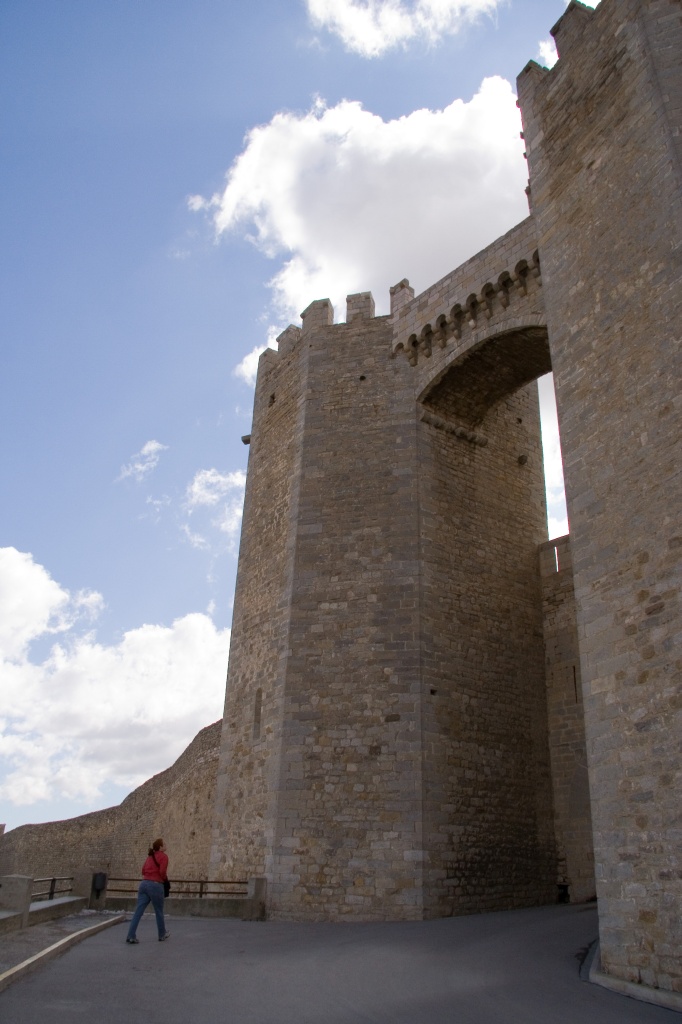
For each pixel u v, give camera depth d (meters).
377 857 16.48
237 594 22.80
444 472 20.66
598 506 12.03
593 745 11.13
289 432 22.75
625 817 10.33
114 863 41.34
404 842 16.45
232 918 16.53
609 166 13.47
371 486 20.27
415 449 20.28
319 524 20.27
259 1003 7.82
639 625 10.80
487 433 22.22
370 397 21.38
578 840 19.06
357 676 18.28
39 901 15.09
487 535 21.02
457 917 16.03
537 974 9.90
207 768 29.86
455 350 19.81
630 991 9.17
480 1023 7.34
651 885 9.70
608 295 12.83
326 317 23.45
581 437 12.70
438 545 19.64
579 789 19.39
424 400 20.69
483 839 17.59
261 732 19.28
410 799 16.80
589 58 14.59
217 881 17.83
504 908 17.39
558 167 14.84
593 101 14.25
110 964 9.81
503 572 20.98
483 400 21.19
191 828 30.20
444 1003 8.08
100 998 7.75
